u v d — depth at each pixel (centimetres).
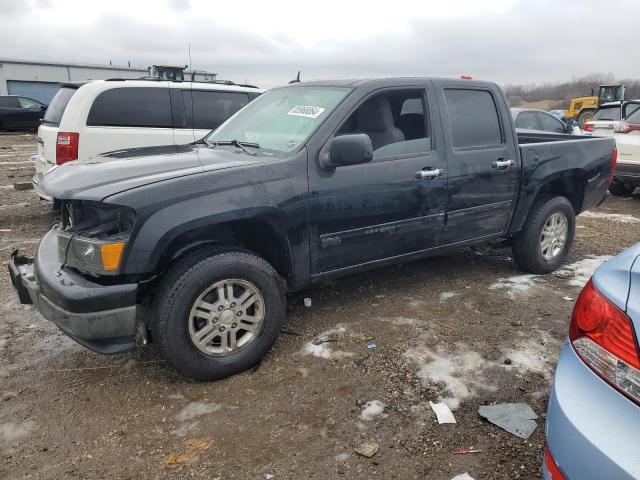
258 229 341
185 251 320
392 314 412
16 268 343
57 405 298
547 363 339
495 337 374
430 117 407
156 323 298
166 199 289
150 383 319
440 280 490
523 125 1123
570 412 170
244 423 281
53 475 246
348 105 365
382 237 384
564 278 501
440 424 278
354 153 329
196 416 287
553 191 521
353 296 450
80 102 657
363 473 245
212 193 303
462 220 430
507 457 254
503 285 479
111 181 300
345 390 309
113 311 283
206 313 310
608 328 173
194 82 745
